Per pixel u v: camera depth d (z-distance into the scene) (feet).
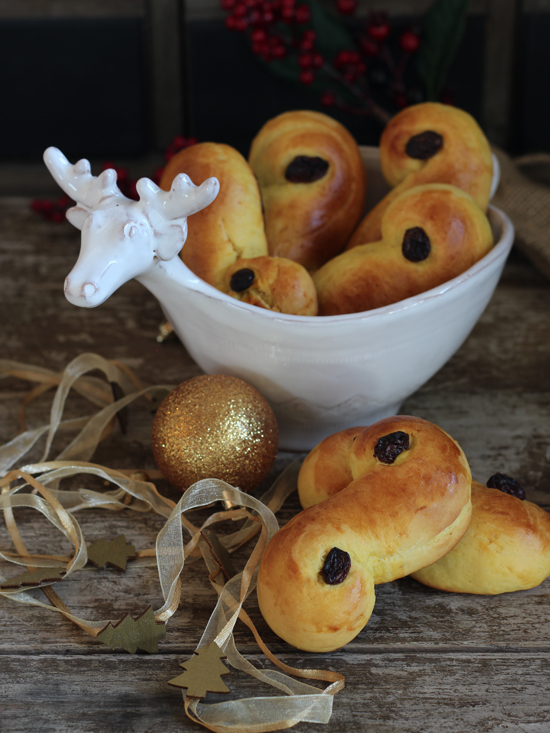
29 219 2.75
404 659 1.34
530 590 1.45
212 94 2.87
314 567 1.28
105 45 2.82
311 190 1.76
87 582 1.47
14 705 1.28
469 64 2.80
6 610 1.42
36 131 2.97
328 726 1.25
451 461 1.35
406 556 1.32
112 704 1.28
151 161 3.03
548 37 2.72
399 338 1.55
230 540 1.53
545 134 2.86
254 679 1.31
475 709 1.27
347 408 1.65
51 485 1.66
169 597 1.40
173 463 1.52
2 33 2.80
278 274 1.58
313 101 2.86
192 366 2.04
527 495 1.63
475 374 1.99
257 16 2.43
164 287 1.54
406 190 1.71
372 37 2.49
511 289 2.33
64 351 2.09
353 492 1.34
